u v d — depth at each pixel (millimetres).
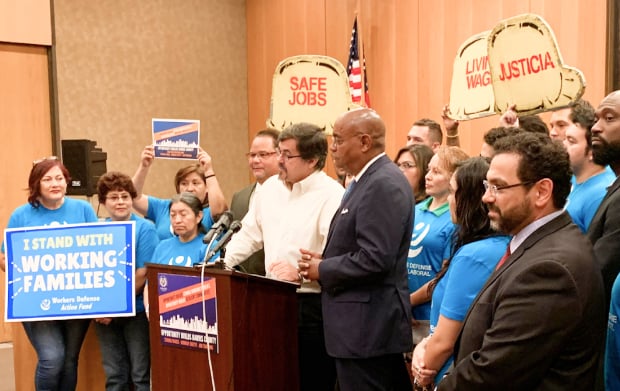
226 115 8047
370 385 2531
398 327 2525
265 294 2637
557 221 1691
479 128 5148
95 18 7266
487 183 1764
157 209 4301
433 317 2232
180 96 7777
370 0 6250
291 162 2922
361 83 5887
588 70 4398
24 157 5621
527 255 1662
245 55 8133
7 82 5535
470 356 1681
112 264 3527
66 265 3537
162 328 2660
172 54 7711
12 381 4574
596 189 2473
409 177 3242
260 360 2607
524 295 1595
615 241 2016
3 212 5531
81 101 7211
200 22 7848
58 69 7070
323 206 2926
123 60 7434
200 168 4383
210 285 2504
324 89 4250
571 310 1547
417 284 2930
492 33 3031
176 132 4094
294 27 7246
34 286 3543
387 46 6082
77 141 5641
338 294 2561
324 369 2986
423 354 2086
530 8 4758
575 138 2553
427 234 2902
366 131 2594
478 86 3432
